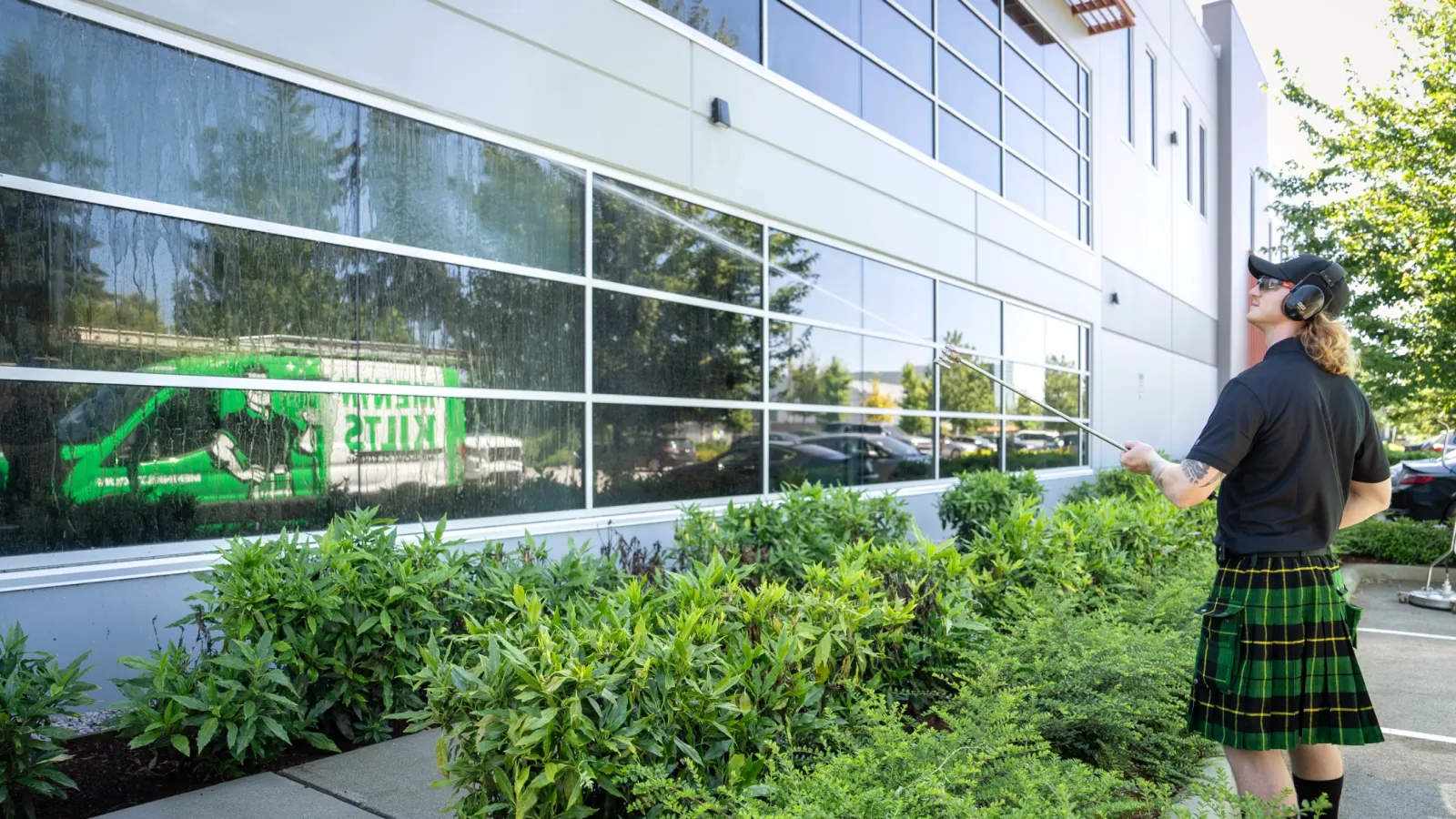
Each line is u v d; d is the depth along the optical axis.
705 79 7.45
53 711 3.22
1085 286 14.21
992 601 4.53
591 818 2.71
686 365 7.33
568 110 6.34
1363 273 11.30
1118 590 5.45
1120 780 3.05
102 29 4.28
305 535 4.95
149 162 4.43
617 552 5.50
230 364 4.70
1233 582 2.80
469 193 5.81
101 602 4.13
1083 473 13.79
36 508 4.06
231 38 4.64
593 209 6.59
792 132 8.33
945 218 10.58
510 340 6.04
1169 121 18.31
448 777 2.62
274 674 3.48
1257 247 24.94
